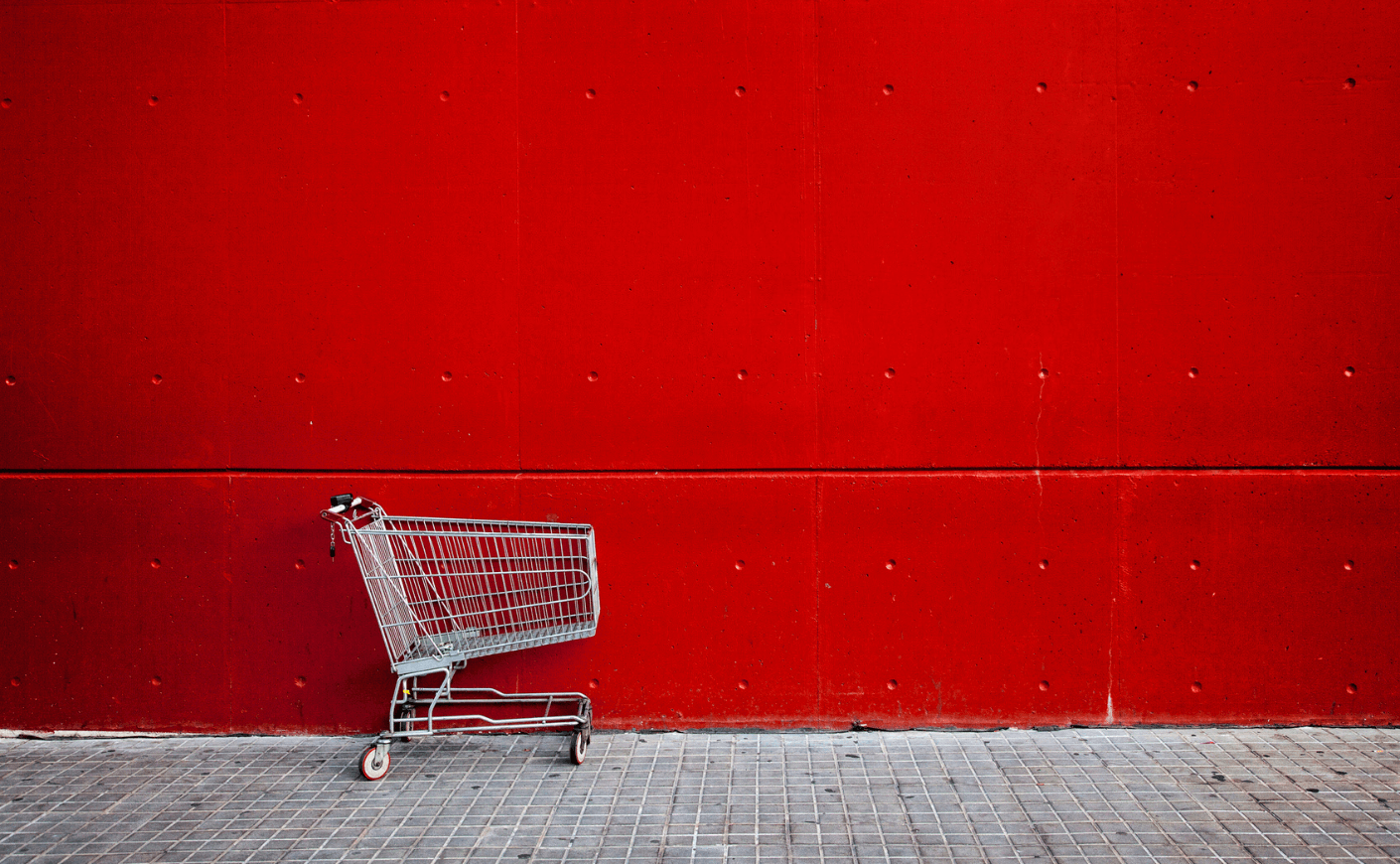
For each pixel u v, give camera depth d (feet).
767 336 15.24
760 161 15.15
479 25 15.15
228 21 15.14
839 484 15.23
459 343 15.30
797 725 15.26
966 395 15.15
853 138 15.15
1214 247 15.05
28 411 15.33
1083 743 14.61
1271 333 15.02
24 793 13.14
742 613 15.29
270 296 15.29
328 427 15.33
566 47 15.14
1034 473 15.15
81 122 15.19
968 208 15.14
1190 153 15.01
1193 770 13.50
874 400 15.21
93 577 15.40
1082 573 15.14
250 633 15.44
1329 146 14.93
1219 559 15.12
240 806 12.66
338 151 15.23
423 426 15.31
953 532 15.17
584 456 15.30
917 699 15.23
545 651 15.37
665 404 15.29
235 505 15.38
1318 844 11.21
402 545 14.92
